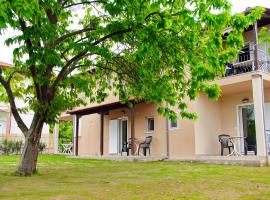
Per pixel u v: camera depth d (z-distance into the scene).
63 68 8.84
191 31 7.40
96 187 6.54
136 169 10.55
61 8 8.15
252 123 15.04
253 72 12.80
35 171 8.98
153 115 17.56
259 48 15.00
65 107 9.09
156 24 7.31
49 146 27.39
